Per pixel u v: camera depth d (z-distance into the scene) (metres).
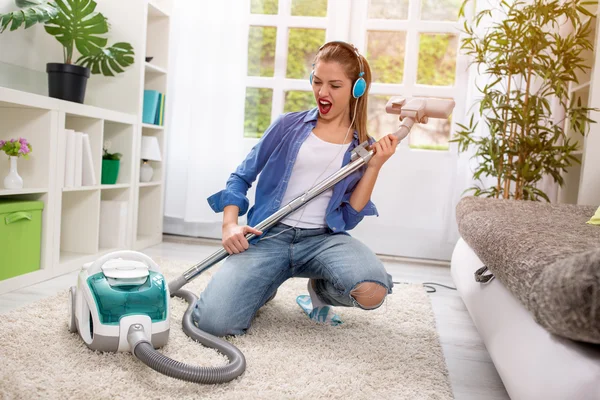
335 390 1.20
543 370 0.91
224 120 3.10
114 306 1.29
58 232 2.24
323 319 1.72
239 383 1.20
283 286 2.18
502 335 1.21
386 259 3.07
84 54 2.63
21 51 2.55
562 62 2.49
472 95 2.98
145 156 2.96
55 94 2.41
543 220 1.58
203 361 1.31
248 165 1.67
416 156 3.09
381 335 1.64
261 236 1.61
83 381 1.16
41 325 1.50
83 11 2.49
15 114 2.15
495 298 1.37
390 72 3.17
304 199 1.52
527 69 2.73
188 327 1.49
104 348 1.30
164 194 3.28
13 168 2.05
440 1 3.10
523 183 2.59
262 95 3.24
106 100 2.86
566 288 0.83
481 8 2.96
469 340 1.72
